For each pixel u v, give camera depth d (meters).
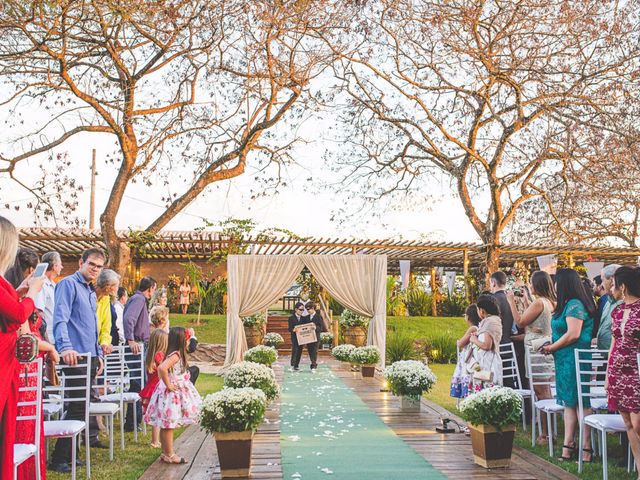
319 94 15.19
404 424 7.16
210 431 4.89
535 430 6.34
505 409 5.09
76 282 5.60
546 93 14.39
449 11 13.95
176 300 21.58
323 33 13.94
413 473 4.95
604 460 4.71
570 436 5.52
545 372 6.73
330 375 12.62
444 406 8.73
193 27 12.44
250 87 13.89
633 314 4.44
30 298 3.34
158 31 11.73
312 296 20.86
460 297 21.47
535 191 16.88
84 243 19.25
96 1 10.52
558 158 15.15
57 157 13.03
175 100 14.36
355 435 6.51
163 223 15.20
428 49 14.77
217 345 15.88
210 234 17.25
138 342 7.08
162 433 5.44
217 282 20.48
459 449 5.84
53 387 5.08
